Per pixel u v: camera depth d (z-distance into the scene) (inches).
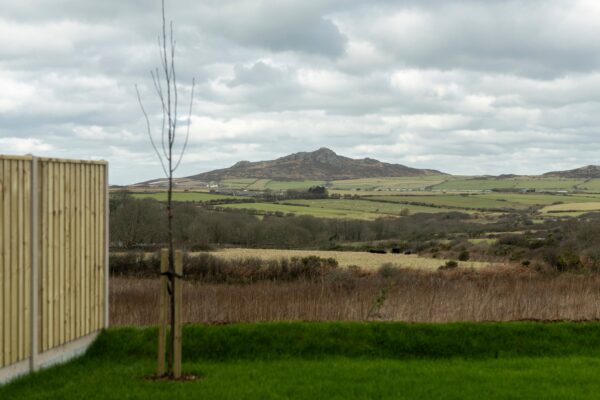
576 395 377.1
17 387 379.6
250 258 1467.8
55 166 434.9
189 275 1299.2
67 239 451.8
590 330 555.5
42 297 420.2
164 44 399.9
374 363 467.8
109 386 386.6
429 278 1138.0
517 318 631.8
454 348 518.9
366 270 1363.2
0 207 375.2
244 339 510.0
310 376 419.2
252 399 358.9
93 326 494.9
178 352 407.8
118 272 1364.4
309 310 649.0
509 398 370.9
